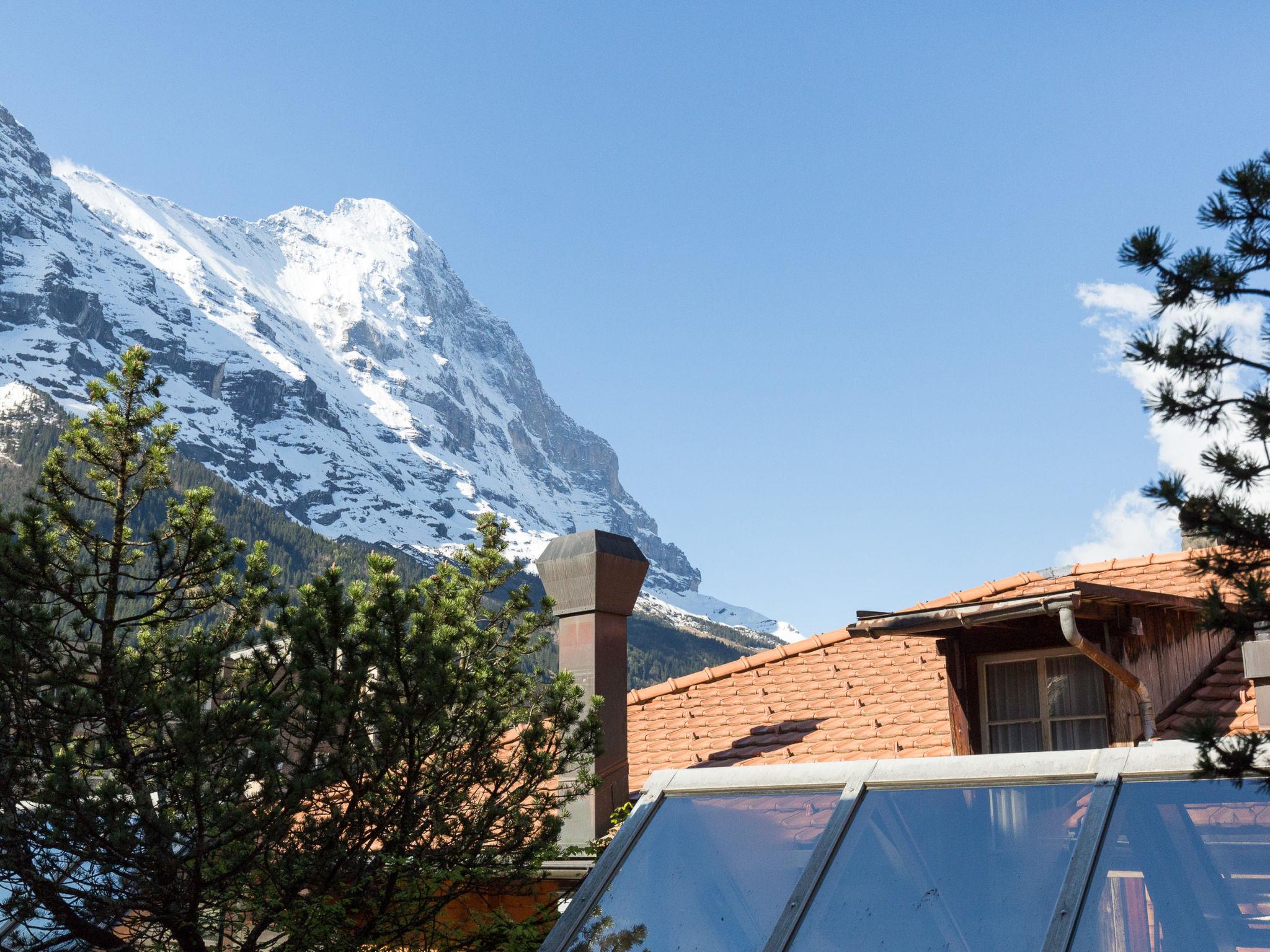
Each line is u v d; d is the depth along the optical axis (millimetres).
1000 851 5473
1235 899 4754
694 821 6570
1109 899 4930
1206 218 5199
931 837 5727
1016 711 12227
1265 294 5043
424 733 10680
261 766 9742
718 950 5488
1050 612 11117
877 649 15711
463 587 13992
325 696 10094
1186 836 5105
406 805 10594
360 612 11055
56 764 9484
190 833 9664
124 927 10242
